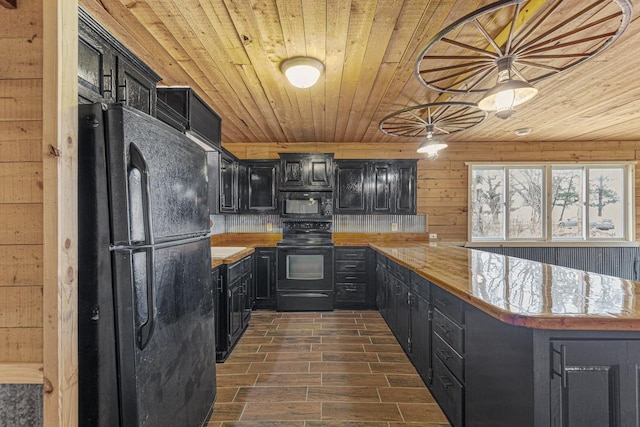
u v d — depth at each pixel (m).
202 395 1.66
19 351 0.97
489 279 1.72
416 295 2.35
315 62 2.19
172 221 1.34
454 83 2.33
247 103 3.05
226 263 2.68
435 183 4.82
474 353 1.46
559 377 1.06
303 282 4.05
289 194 4.29
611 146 4.75
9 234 0.98
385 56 2.14
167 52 2.08
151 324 1.10
